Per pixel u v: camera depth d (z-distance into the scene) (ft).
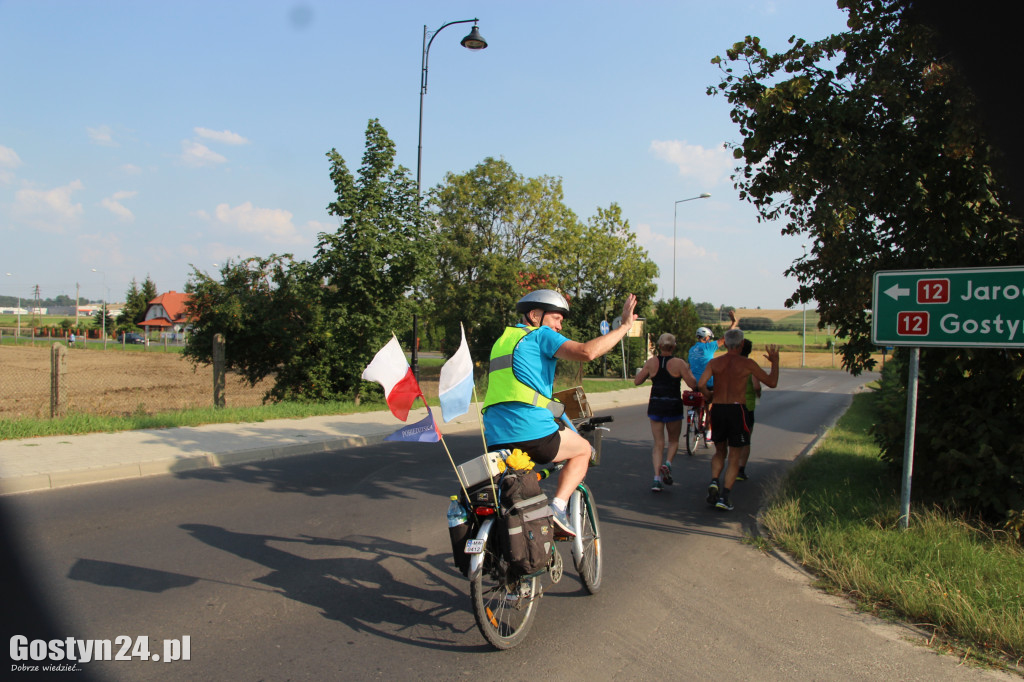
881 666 11.67
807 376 139.54
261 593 14.35
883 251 22.06
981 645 12.46
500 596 12.39
